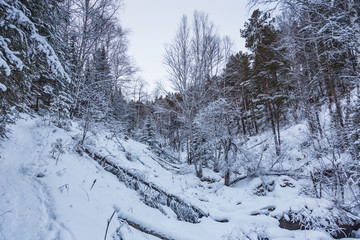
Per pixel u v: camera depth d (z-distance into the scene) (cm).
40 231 254
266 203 721
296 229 575
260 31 1591
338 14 654
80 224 288
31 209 296
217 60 1491
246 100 2641
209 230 548
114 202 418
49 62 405
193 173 1334
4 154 450
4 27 357
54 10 575
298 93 1301
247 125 2511
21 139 589
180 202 619
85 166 550
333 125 743
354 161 627
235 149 1112
